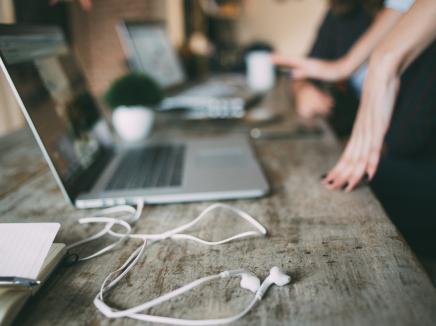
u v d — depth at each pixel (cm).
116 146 107
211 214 68
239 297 47
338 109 171
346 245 57
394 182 108
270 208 70
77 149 82
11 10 229
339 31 194
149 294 48
